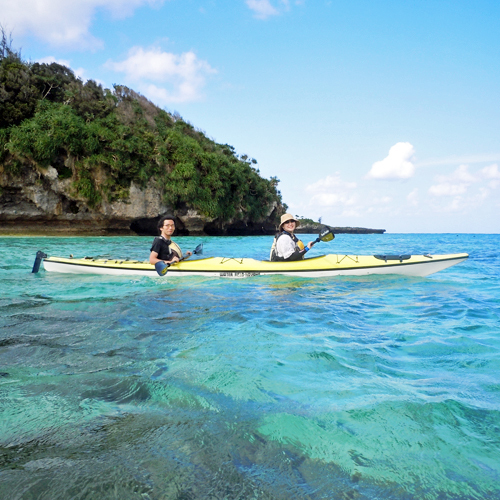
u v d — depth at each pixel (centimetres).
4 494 110
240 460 130
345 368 218
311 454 134
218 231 4075
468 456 135
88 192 2773
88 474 121
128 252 1237
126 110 3538
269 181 5047
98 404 170
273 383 196
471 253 1321
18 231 2677
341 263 612
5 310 365
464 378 205
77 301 408
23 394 180
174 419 157
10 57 2900
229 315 346
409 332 296
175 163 3494
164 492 112
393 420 158
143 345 258
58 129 2603
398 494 114
